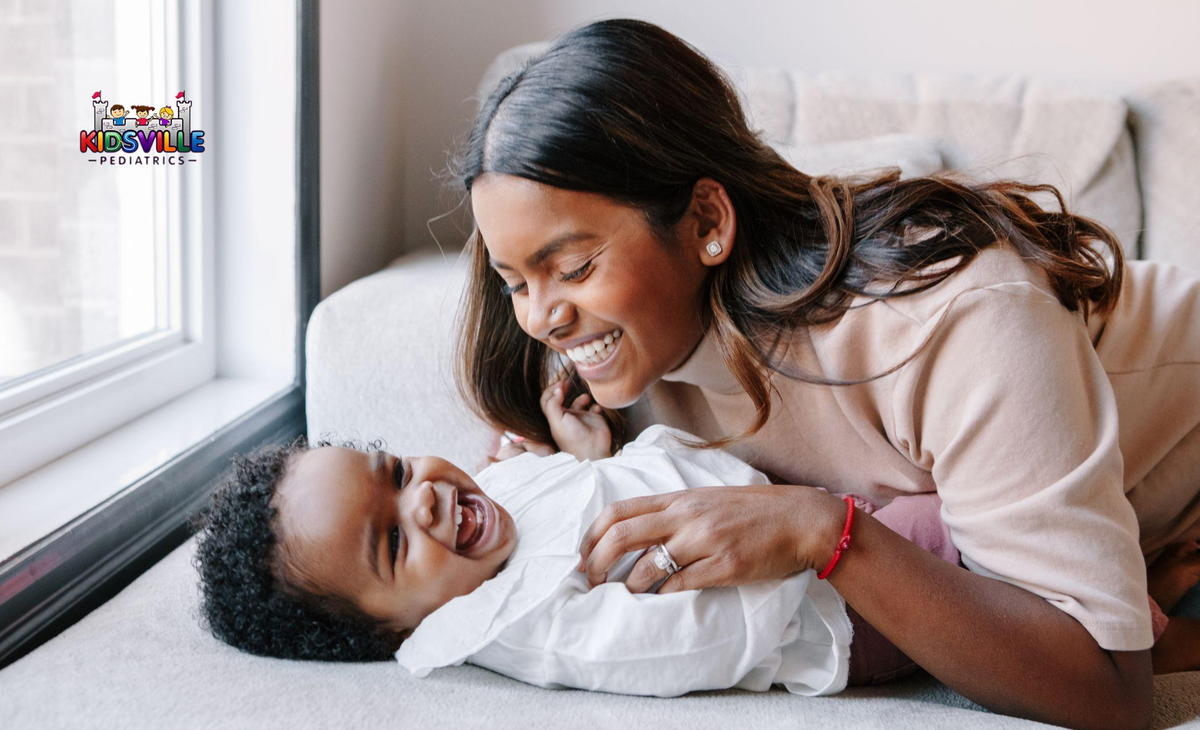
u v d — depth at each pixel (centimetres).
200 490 128
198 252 158
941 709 87
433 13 231
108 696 78
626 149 92
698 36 233
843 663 90
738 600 89
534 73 96
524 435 130
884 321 94
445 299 151
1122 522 86
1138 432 112
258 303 165
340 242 183
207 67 157
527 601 89
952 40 231
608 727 77
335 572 94
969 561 93
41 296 124
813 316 98
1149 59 229
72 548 100
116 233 142
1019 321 88
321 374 150
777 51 233
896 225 99
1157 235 204
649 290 95
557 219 92
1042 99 211
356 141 191
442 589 96
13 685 79
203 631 96
